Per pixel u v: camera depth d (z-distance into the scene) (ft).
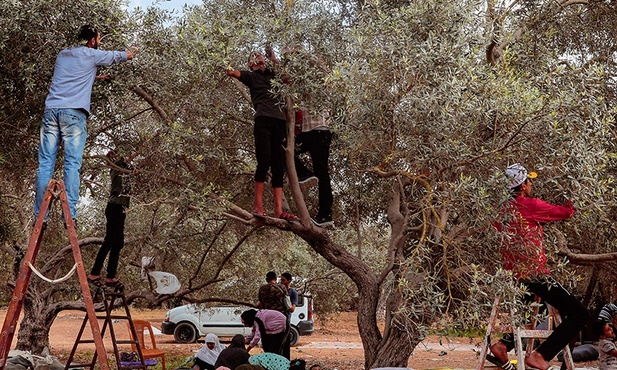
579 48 31.60
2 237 44.60
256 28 24.17
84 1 22.25
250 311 31.17
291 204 37.22
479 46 22.04
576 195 20.12
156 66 24.02
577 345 61.67
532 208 19.86
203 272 43.91
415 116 20.81
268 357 23.54
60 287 45.75
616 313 30.66
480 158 21.01
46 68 22.77
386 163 23.48
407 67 20.42
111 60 21.08
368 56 21.83
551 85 22.71
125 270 46.83
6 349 17.29
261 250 45.68
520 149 20.85
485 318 20.56
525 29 26.96
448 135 20.66
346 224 39.58
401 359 28.91
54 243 49.47
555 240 21.65
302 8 25.26
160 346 72.49
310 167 34.68
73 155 19.81
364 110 21.42
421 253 21.42
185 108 24.73
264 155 25.31
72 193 19.54
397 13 22.30
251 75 24.79
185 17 24.49
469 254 21.34
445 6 21.80
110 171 27.45
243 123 30.37
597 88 23.03
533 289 20.43
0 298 69.92
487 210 19.16
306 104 24.56
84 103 20.24
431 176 22.08
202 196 24.41
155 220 34.63
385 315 31.60
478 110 20.18
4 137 25.02
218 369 23.79
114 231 26.76
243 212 26.48
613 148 26.37
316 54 25.67
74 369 36.35
